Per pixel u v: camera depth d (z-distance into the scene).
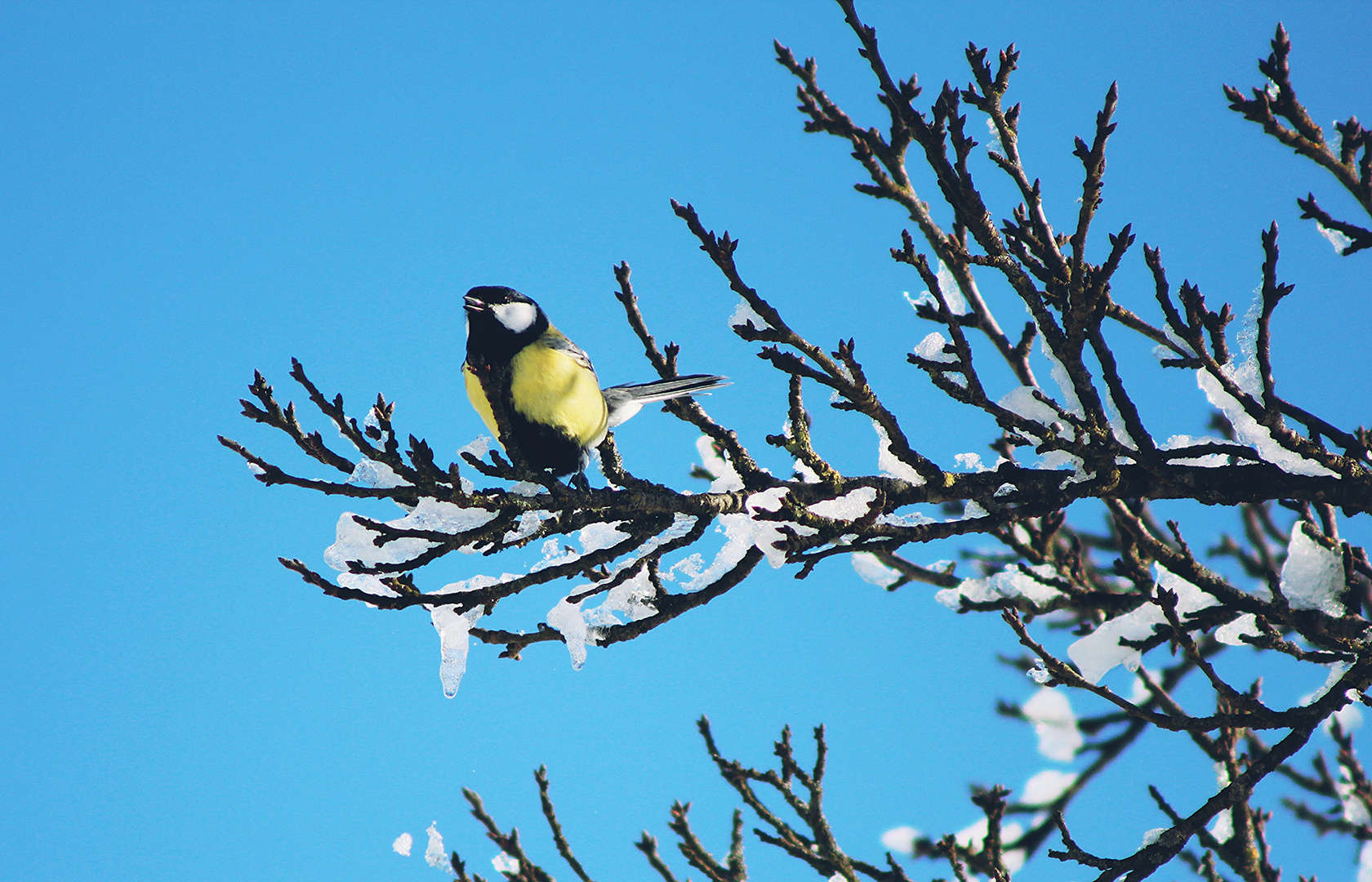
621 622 6.41
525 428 6.74
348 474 5.27
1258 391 5.73
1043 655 6.37
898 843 9.41
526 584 5.96
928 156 5.31
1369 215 5.63
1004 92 5.80
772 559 5.77
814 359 5.43
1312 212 5.61
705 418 7.16
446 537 5.47
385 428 5.12
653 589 6.50
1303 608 6.58
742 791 8.02
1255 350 5.66
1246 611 6.70
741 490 6.29
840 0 5.25
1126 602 7.68
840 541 6.32
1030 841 9.34
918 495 5.92
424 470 5.07
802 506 5.52
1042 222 5.69
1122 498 6.22
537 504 5.38
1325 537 6.64
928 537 5.85
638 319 7.22
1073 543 8.87
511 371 6.64
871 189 5.54
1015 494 6.06
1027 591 8.37
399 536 5.36
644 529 6.16
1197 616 6.88
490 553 5.80
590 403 6.82
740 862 8.24
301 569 5.57
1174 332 5.64
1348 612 6.54
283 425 5.12
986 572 9.02
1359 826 9.09
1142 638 7.00
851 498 5.92
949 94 5.21
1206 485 6.12
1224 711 7.68
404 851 7.79
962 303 6.56
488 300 6.79
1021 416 5.75
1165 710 8.06
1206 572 6.87
